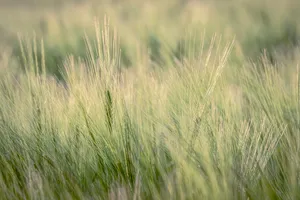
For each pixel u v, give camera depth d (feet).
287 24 37.27
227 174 10.02
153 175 10.98
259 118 12.50
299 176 10.57
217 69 12.17
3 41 41.47
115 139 11.50
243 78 14.19
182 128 11.27
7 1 114.52
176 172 10.19
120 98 11.74
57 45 31.42
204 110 11.59
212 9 42.55
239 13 41.60
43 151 11.84
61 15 44.57
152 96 12.57
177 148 10.53
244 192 10.00
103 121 11.62
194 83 12.17
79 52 30.55
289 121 12.59
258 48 30.66
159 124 11.68
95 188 10.93
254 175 10.61
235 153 10.93
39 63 27.91
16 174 11.55
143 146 11.51
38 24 46.29
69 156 11.71
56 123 12.07
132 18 43.73
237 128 11.68
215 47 24.84
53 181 11.12
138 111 12.05
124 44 30.12
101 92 11.66
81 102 11.85
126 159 11.27
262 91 13.26
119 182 10.71
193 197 9.78
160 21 39.55
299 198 10.18
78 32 35.55
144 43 29.32
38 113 12.15
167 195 9.87
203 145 10.43
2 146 12.17
